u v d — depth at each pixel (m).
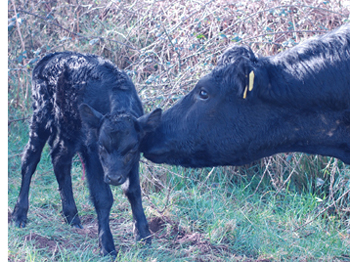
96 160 3.86
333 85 3.08
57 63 4.62
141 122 3.56
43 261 3.48
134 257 3.62
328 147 3.34
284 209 4.97
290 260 3.82
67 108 4.34
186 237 4.19
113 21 7.32
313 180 5.37
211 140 3.34
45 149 6.37
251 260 3.81
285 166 5.46
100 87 4.16
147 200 4.98
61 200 4.75
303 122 3.23
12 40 7.36
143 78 6.63
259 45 5.84
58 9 7.45
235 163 3.45
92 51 7.10
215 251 3.95
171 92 5.20
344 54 3.09
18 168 6.01
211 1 5.68
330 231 4.45
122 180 3.53
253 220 4.58
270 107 3.21
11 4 6.26
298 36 5.94
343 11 5.91
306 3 5.91
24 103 6.90
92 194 3.87
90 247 3.92
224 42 6.04
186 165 3.54
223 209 4.80
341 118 3.18
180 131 3.41
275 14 5.73
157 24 6.12
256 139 3.29
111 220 4.65
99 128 3.64
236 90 3.18
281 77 3.15
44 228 4.20
